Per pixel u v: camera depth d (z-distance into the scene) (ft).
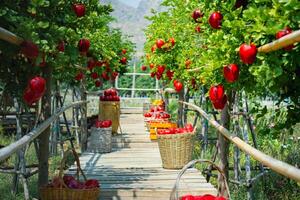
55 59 14.96
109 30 39.19
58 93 33.60
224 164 17.34
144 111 49.06
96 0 16.83
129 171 23.90
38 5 13.17
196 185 20.43
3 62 14.44
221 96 13.08
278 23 9.24
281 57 10.25
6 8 11.73
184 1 24.17
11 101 16.01
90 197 15.66
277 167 8.35
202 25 14.58
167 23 28.60
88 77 38.01
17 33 12.00
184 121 34.78
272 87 10.71
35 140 21.75
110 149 30.81
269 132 12.73
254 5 10.70
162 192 19.24
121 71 47.75
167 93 42.45
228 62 11.85
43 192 15.33
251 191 21.42
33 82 12.36
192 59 24.39
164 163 24.73
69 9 15.60
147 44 34.81
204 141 29.58
